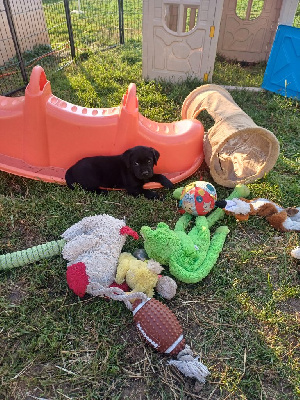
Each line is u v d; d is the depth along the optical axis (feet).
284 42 6.63
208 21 6.61
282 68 6.82
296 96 6.79
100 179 4.20
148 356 2.71
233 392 2.55
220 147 4.11
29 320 2.90
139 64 8.26
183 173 4.55
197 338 2.88
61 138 4.18
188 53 7.04
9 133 4.23
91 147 4.24
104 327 2.87
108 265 3.05
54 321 2.89
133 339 2.83
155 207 4.04
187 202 3.79
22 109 4.07
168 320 2.71
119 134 4.15
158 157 4.12
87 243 3.16
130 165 4.01
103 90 6.92
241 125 4.09
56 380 2.55
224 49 9.14
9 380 2.53
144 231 3.17
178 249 3.26
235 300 3.14
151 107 6.29
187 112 5.31
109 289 2.90
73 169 4.19
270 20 8.55
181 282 3.26
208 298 3.16
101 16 12.63
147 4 6.65
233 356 2.77
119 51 9.28
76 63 8.21
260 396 2.54
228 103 4.59
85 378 2.57
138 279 2.94
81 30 10.98
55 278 3.23
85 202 4.08
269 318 3.01
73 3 14.28
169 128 4.63
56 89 6.81
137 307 2.79
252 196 4.39
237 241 3.76
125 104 4.10
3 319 2.89
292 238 3.76
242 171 4.72
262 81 7.64
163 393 2.51
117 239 3.23
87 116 4.12
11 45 8.25
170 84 7.15
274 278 3.39
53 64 8.17
